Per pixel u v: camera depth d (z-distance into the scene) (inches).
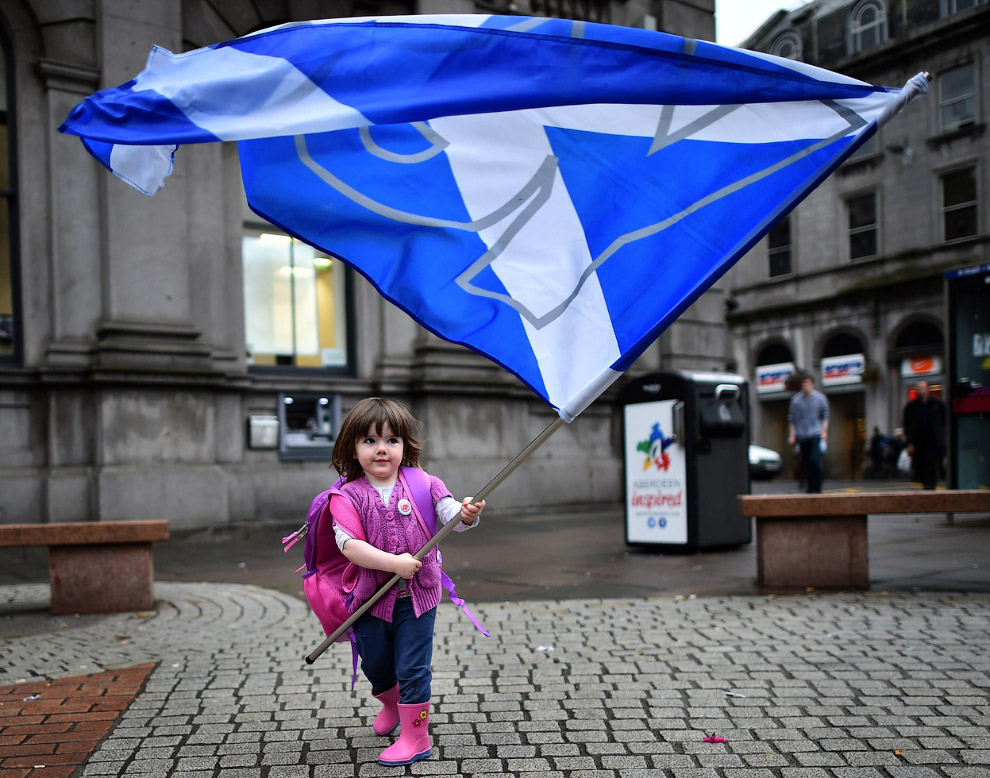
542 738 120.1
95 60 360.2
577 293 107.1
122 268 355.9
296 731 124.7
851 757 110.6
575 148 111.4
